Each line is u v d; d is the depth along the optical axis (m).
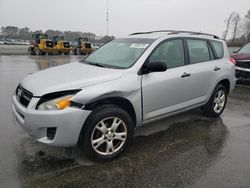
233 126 5.59
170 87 4.70
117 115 3.94
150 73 4.45
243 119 6.07
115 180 3.52
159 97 4.56
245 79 9.82
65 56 28.91
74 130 3.62
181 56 5.11
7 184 3.38
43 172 3.65
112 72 4.18
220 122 5.81
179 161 4.04
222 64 5.92
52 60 21.52
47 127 3.60
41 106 3.63
